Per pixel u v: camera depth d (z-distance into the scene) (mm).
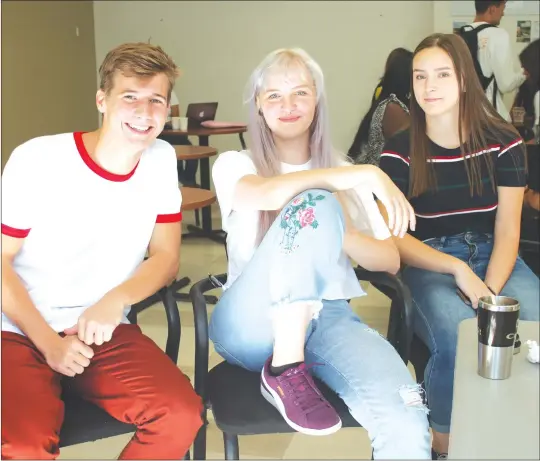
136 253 1684
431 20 6418
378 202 1820
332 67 6723
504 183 2078
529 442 1081
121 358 1526
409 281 2008
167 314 1672
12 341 1528
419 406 1438
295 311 1478
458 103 2031
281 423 1459
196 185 5523
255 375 1628
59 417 1412
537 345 1449
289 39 6801
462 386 1284
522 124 3773
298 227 1455
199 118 5766
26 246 1610
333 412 1446
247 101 1739
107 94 1580
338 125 6781
